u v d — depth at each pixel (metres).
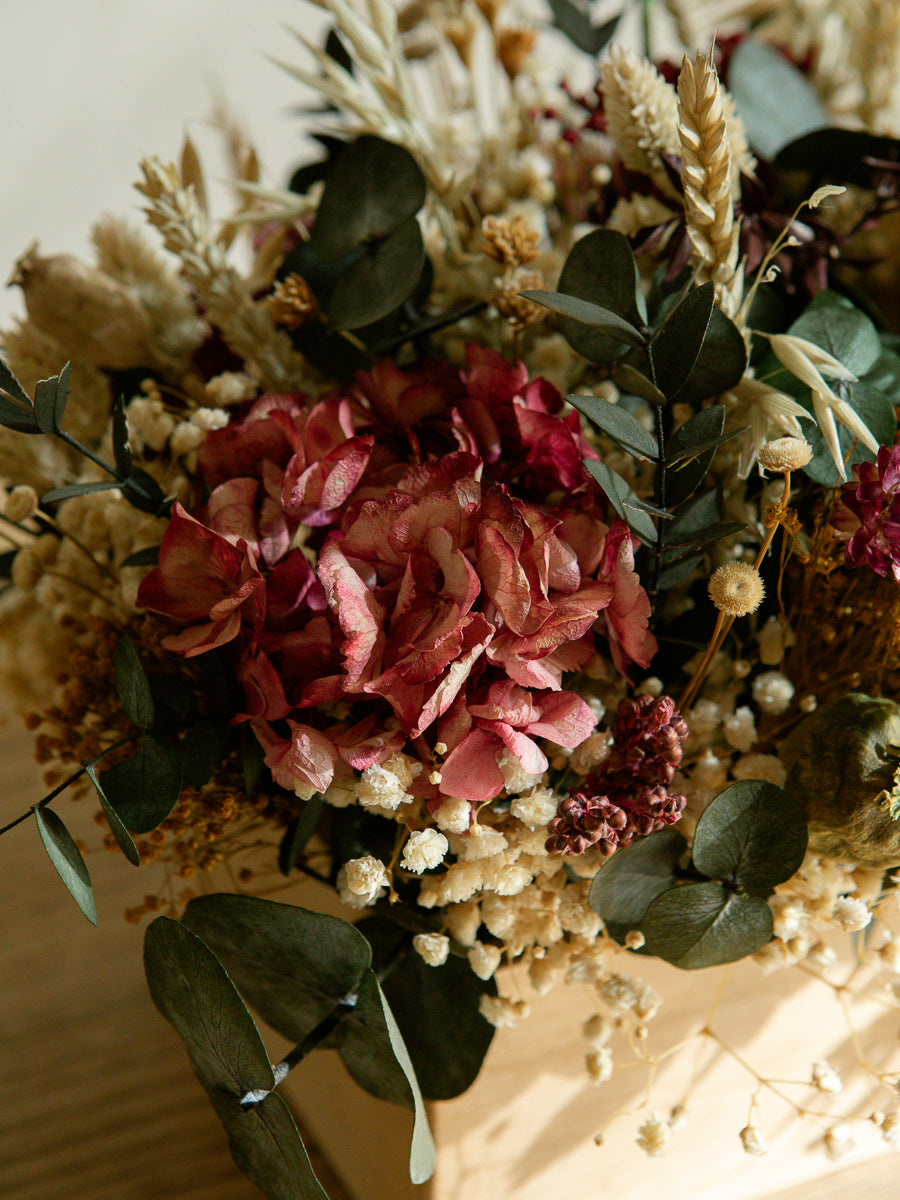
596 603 0.41
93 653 0.53
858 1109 0.60
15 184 1.65
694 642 0.49
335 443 0.48
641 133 0.55
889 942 0.49
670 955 0.46
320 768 0.40
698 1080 0.55
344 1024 0.45
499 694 0.41
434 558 0.41
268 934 0.44
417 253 0.54
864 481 0.43
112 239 0.61
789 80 0.75
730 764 0.49
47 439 0.57
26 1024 0.70
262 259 0.68
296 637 0.43
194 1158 0.63
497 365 0.48
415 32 0.83
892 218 0.72
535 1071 0.51
